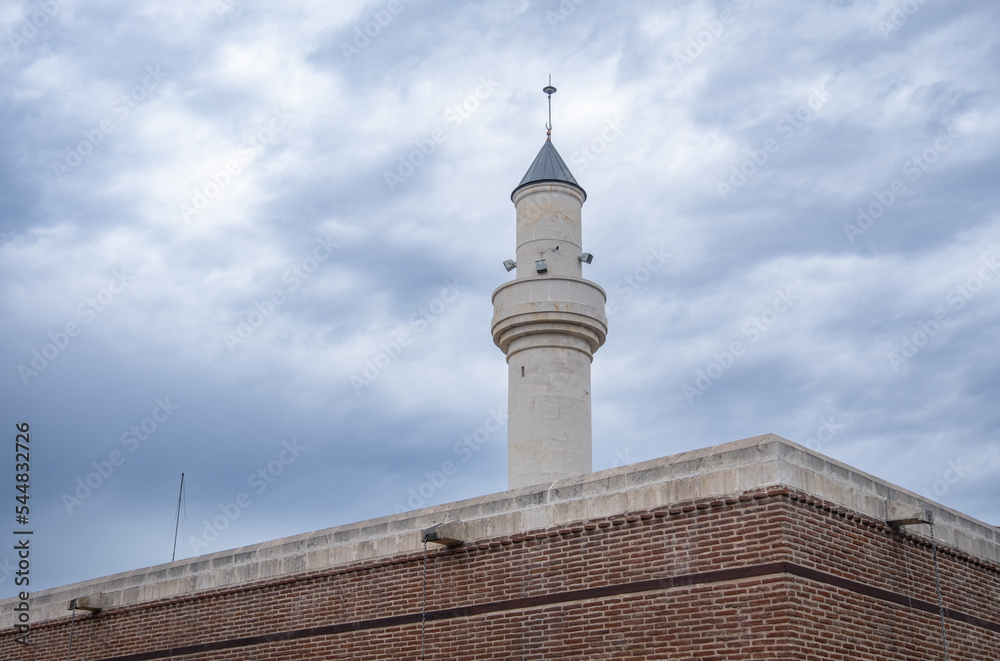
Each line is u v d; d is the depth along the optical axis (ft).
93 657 101.76
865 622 67.31
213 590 94.17
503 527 76.74
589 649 69.56
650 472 70.38
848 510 69.00
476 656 75.05
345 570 85.15
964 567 79.41
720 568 65.31
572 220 111.75
